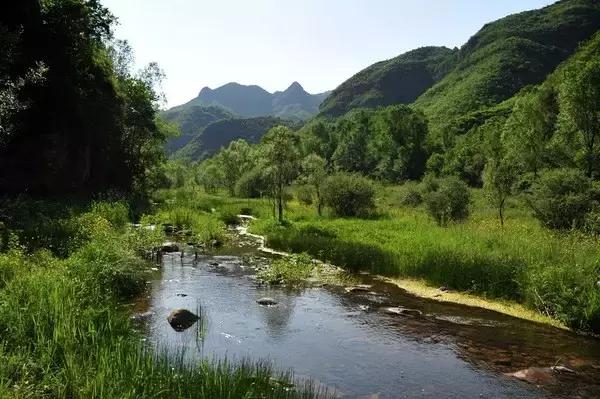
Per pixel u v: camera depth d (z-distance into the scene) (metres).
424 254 18.05
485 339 11.41
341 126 138.00
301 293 15.48
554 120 56.81
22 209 21.91
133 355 7.70
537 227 23.41
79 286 11.09
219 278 17.17
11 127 28.14
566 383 8.95
